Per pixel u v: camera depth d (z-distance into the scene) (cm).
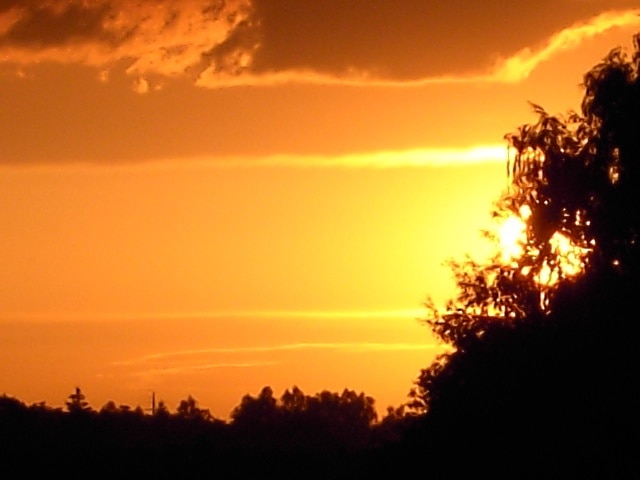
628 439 4881
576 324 5084
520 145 5519
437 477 5306
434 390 5419
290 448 7912
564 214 5378
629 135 5262
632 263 5128
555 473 4984
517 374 5159
